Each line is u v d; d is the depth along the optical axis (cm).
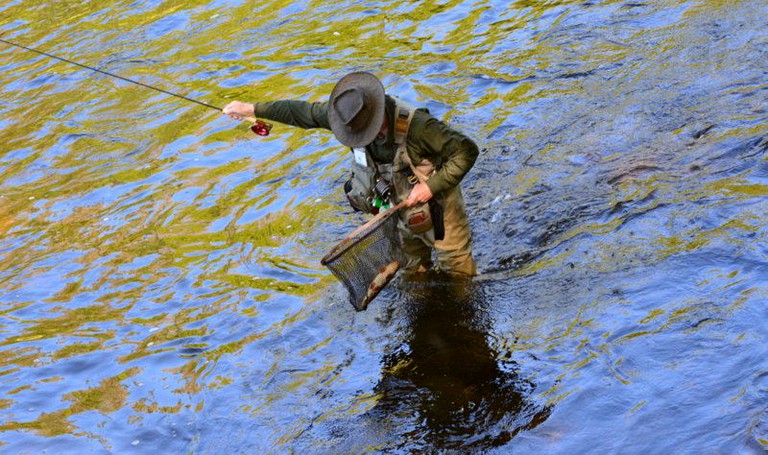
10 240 1431
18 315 1199
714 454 682
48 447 913
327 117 980
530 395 822
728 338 809
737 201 1048
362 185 994
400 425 834
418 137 935
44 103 1992
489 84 1636
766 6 1620
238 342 1034
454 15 2028
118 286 1227
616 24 1736
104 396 985
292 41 2072
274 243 1254
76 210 1498
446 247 1034
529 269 1045
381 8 2170
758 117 1251
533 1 1994
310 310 1066
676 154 1220
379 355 949
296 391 922
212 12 2362
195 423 905
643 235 1038
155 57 2130
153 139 1720
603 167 1244
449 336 950
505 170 1311
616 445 726
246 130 1689
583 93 1498
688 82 1429
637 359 819
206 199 1445
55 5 2672
